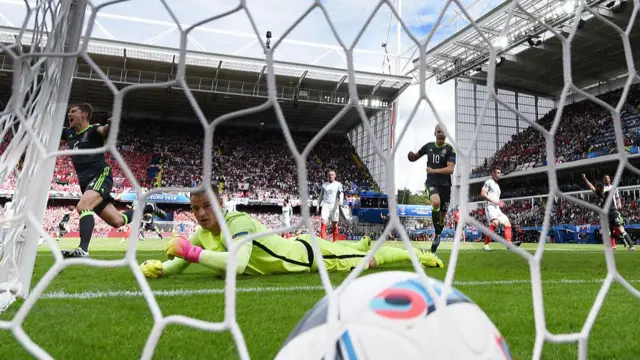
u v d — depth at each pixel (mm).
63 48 2475
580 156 26781
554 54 24906
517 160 30922
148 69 23031
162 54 21281
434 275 4270
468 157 992
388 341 830
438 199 6848
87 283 3334
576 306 2555
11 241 2271
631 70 1224
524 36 17719
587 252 9805
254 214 27750
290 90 25547
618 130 1147
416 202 28844
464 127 34000
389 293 907
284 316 2150
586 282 3842
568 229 22641
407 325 849
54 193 24016
